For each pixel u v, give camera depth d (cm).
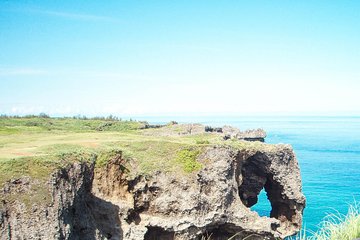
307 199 8706
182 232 4897
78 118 13025
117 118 13325
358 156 17788
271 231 5406
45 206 2923
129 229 4497
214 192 5288
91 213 3988
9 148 4050
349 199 8600
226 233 5519
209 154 5503
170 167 5222
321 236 1082
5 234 2659
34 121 11069
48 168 3141
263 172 6844
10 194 2847
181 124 10406
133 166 5044
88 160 3772
